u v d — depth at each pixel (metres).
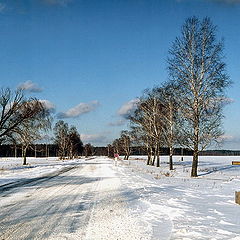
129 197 11.77
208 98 22.28
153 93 38.50
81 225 7.46
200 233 6.52
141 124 40.78
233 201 10.70
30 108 35.28
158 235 6.50
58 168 34.22
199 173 27.00
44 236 6.54
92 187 15.15
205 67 22.53
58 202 10.74
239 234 6.45
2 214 8.77
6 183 17.36
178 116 24.16
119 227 7.22
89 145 166.38
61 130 85.25
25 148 46.25
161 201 10.61
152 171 28.75
